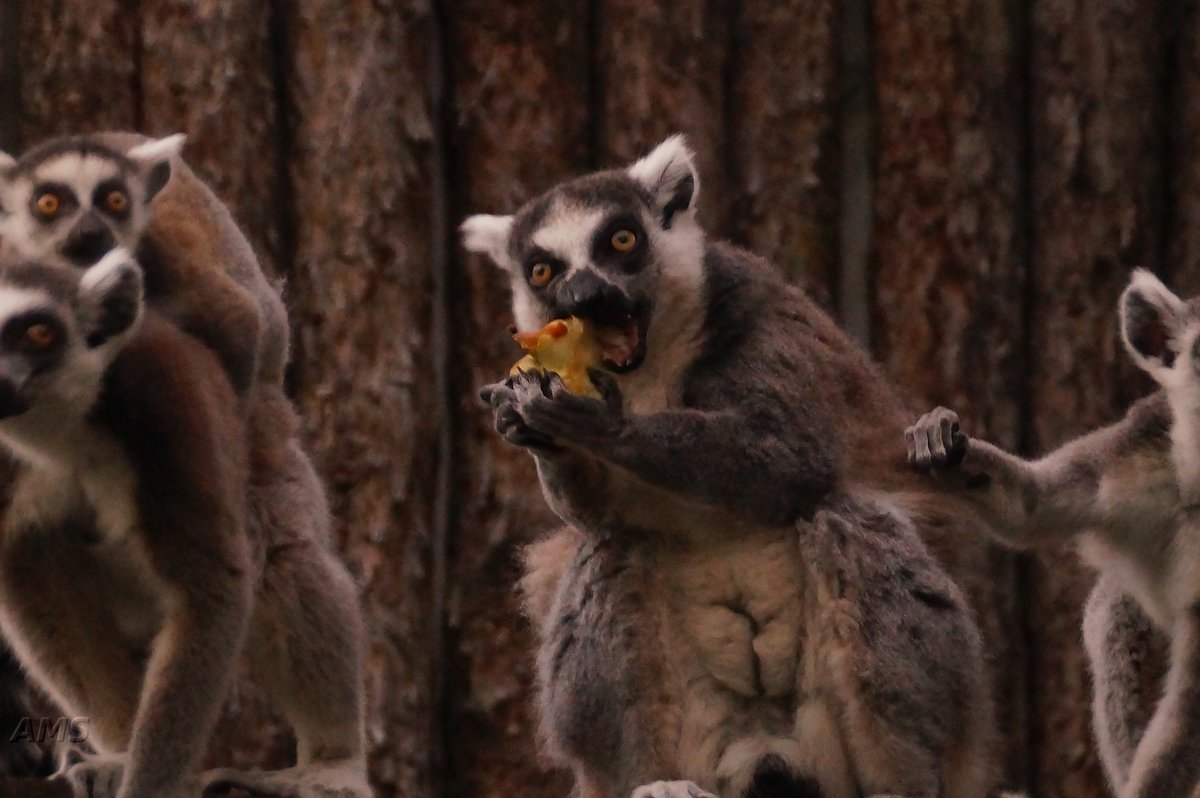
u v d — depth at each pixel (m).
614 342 12.24
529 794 17.30
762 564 11.91
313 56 17.58
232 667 11.74
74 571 12.10
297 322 17.42
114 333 11.75
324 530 13.47
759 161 18.11
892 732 11.59
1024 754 17.56
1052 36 18.19
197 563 11.67
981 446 12.52
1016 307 18.05
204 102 17.47
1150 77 18.23
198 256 13.74
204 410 11.98
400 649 17.06
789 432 11.87
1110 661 13.32
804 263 18.05
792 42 18.19
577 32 17.92
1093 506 12.73
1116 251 18.00
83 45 17.77
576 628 11.89
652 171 12.84
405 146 17.53
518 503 17.47
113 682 12.25
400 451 17.25
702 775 11.91
